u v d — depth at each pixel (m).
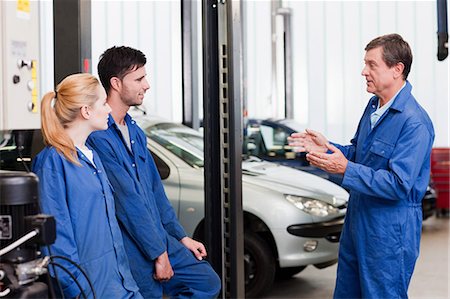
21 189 2.29
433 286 6.17
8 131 3.11
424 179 3.52
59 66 3.65
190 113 7.90
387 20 10.55
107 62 3.37
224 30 3.71
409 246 3.48
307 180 5.93
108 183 3.00
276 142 8.84
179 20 9.49
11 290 2.28
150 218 3.34
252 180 5.68
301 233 5.41
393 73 3.48
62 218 2.74
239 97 3.70
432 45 10.48
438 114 10.60
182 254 3.61
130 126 3.49
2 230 2.29
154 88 9.59
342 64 10.67
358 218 3.56
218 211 3.79
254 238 5.45
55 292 2.70
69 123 2.86
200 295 3.63
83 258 2.80
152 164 3.69
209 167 3.79
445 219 10.49
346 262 3.69
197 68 7.92
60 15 3.65
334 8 10.63
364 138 3.62
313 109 10.77
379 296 3.50
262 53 10.95
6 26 2.83
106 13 9.43
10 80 2.86
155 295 3.42
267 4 10.83
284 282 6.34
